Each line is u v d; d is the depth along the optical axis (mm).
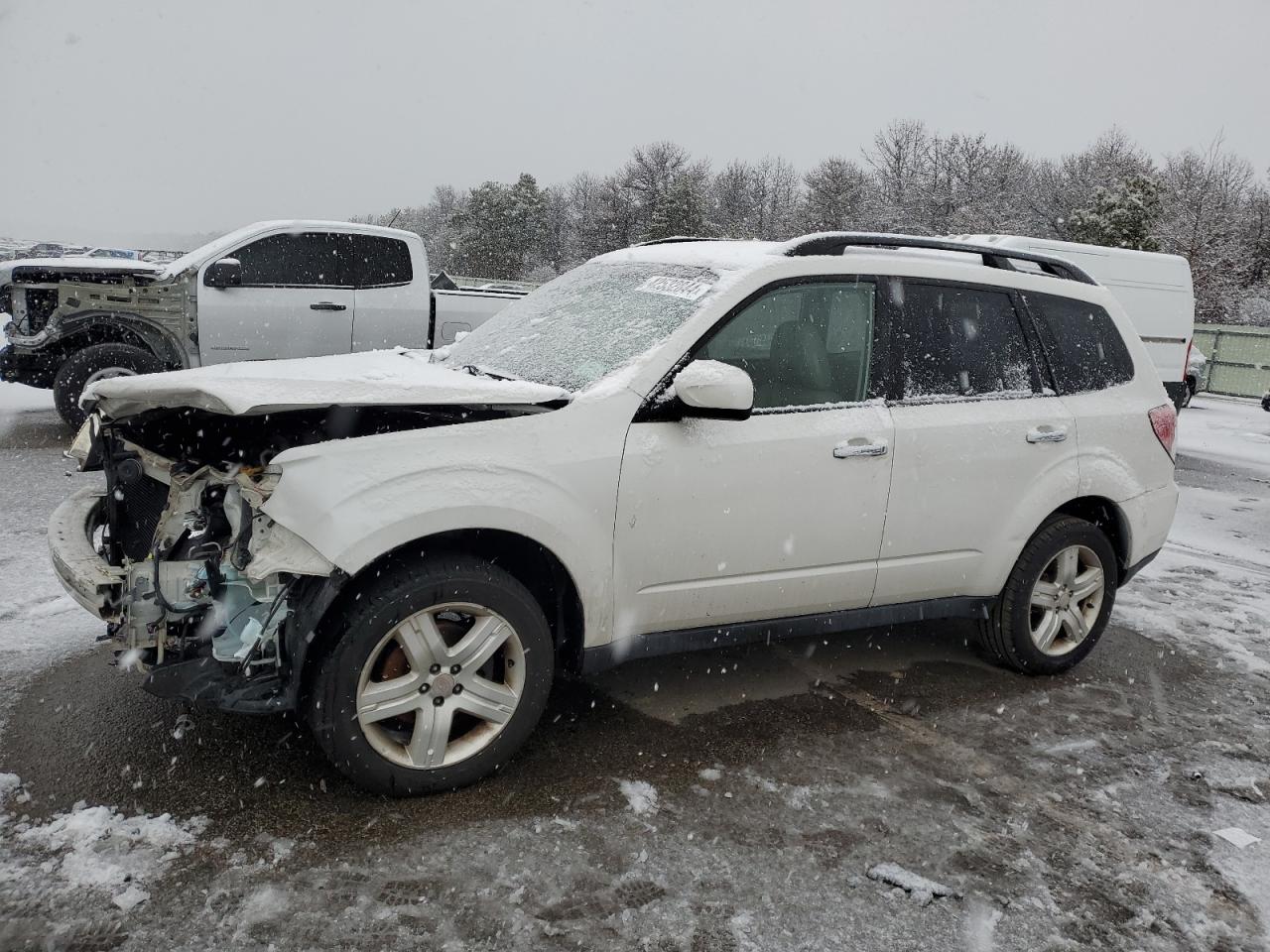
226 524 3061
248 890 2621
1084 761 3744
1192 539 7820
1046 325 4492
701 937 2566
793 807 3242
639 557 3416
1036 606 4508
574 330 3951
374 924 2521
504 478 3113
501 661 3365
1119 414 4625
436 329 10391
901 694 4270
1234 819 3379
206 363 9227
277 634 2965
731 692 4168
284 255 9430
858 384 3916
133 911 2506
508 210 75938
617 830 3033
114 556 3354
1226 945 2699
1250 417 18766
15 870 2637
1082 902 2844
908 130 62906
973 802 3367
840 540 3814
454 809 3094
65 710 3584
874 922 2680
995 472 4164
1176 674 4754
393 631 3010
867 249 4645
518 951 2463
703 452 3469
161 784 3113
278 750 3381
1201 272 37094
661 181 72312
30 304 9172
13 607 4598
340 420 3170
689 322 3559
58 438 9172
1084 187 56281
